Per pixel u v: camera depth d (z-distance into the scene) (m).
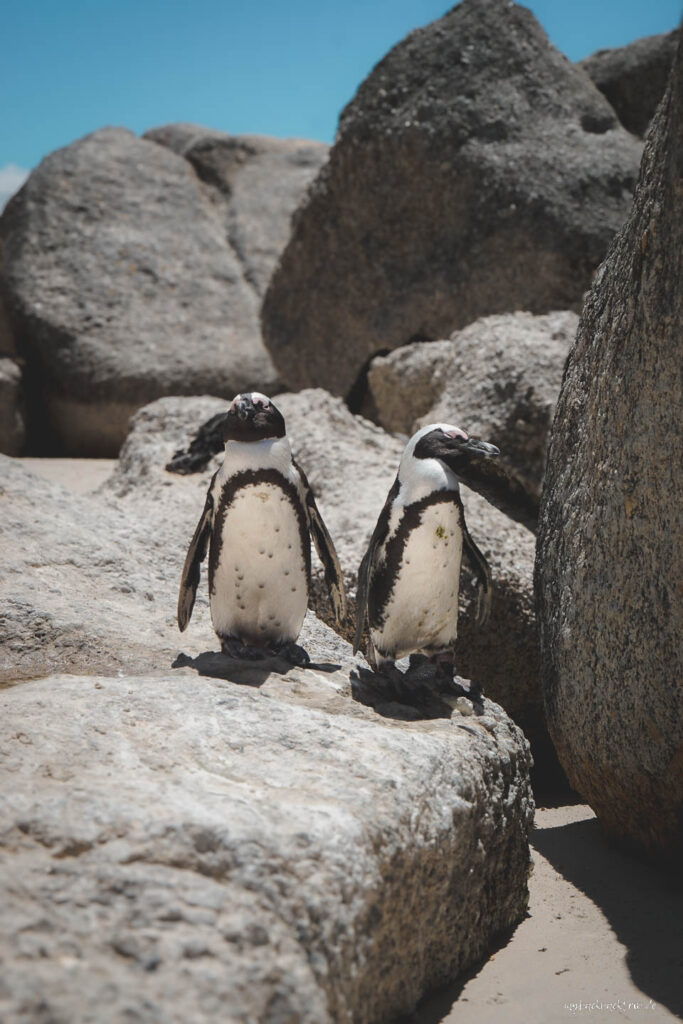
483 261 17.94
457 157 18.27
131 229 28.17
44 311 25.81
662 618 6.85
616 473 7.30
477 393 13.47
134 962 4.02
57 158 29.12
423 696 7.14
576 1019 5.63
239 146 32.03
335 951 4.65
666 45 20.81
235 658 7.42
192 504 12.10
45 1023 3.65
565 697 8.12
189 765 5.61
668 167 6.34
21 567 8.82
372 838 5.15
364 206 19.64
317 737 6.08
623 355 7.20
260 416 6.80
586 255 17.05
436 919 5.84
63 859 4.50
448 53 19.06
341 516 11.15
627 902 7.29
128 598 8.84
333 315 20.38
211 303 27.39
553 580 8.42
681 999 5.86
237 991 4.04
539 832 8.93
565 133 18.25
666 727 6.98
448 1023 5.62
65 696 6.34
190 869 4.54
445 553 6.89
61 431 25.62
